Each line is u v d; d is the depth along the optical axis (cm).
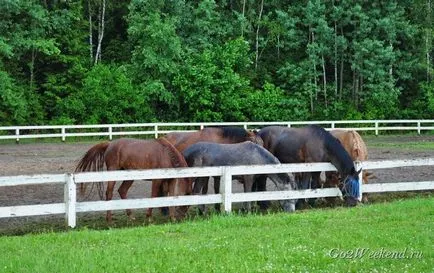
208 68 3919
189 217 1246
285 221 1091
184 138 1502
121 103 3747
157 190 1243
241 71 4291
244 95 4125
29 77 3934
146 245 879
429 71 4391
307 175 1430
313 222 1075
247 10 4644
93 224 1187
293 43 4481
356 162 1383
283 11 4538
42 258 794
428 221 1055
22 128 3036
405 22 4362
